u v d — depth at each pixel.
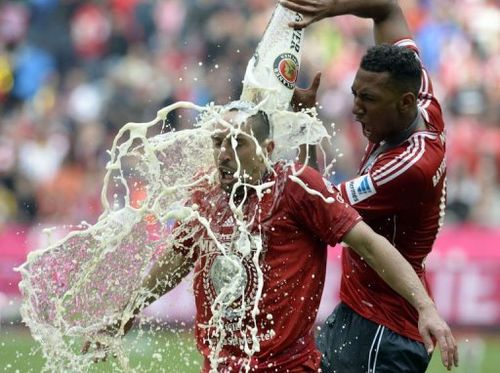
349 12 12.16
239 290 10.62
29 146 32.16
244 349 10.70
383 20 12.48
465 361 22.09
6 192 30.88
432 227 12.10
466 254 26.69
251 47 34.62
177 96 32.88
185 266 11.25
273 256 10.67
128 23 38.00
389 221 11.91
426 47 36.06
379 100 11.45
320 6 11.72
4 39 37.66
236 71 33.28
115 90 34.19
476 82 34.19
